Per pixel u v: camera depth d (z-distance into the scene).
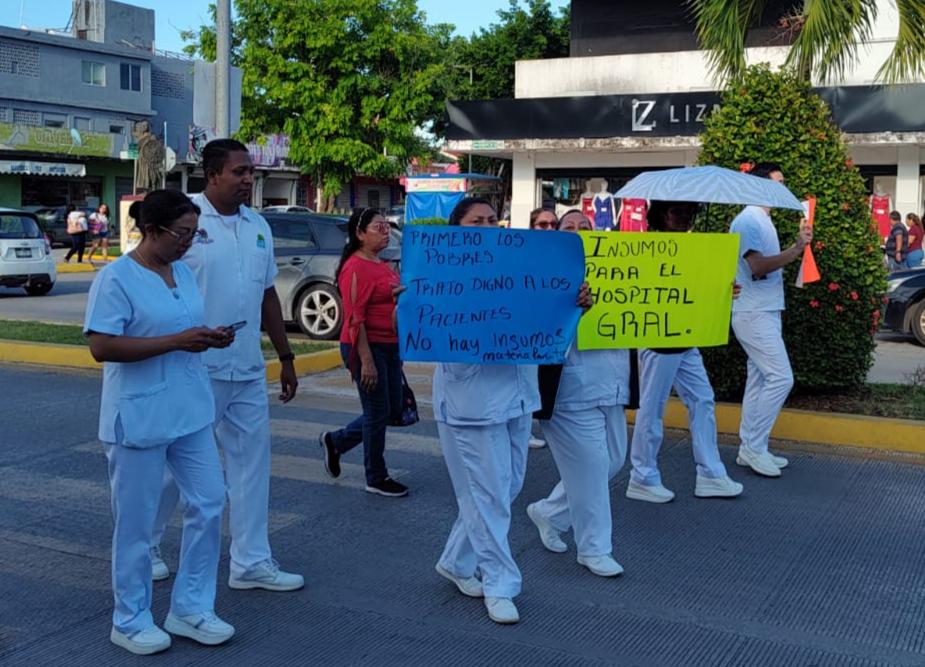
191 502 4.20
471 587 4.79
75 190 45.75
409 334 4.30
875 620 4.55
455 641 4.30
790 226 8.27
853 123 20.80
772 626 4.48
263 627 4.45
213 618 4.29
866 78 21.59
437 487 6.75
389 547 5.55
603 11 27.61
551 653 4.18
